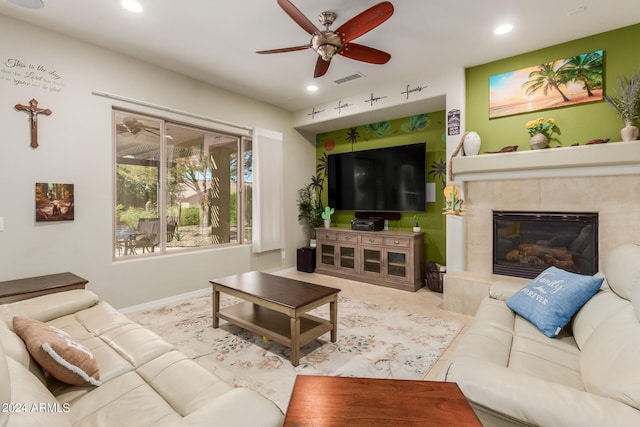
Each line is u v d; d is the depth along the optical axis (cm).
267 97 460
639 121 275
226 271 431
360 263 467
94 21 270
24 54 269
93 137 308
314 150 578
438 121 443
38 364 134
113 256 329
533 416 94
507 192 336
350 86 419
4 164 261
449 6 250
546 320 179
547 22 272
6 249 262
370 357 236
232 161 451
